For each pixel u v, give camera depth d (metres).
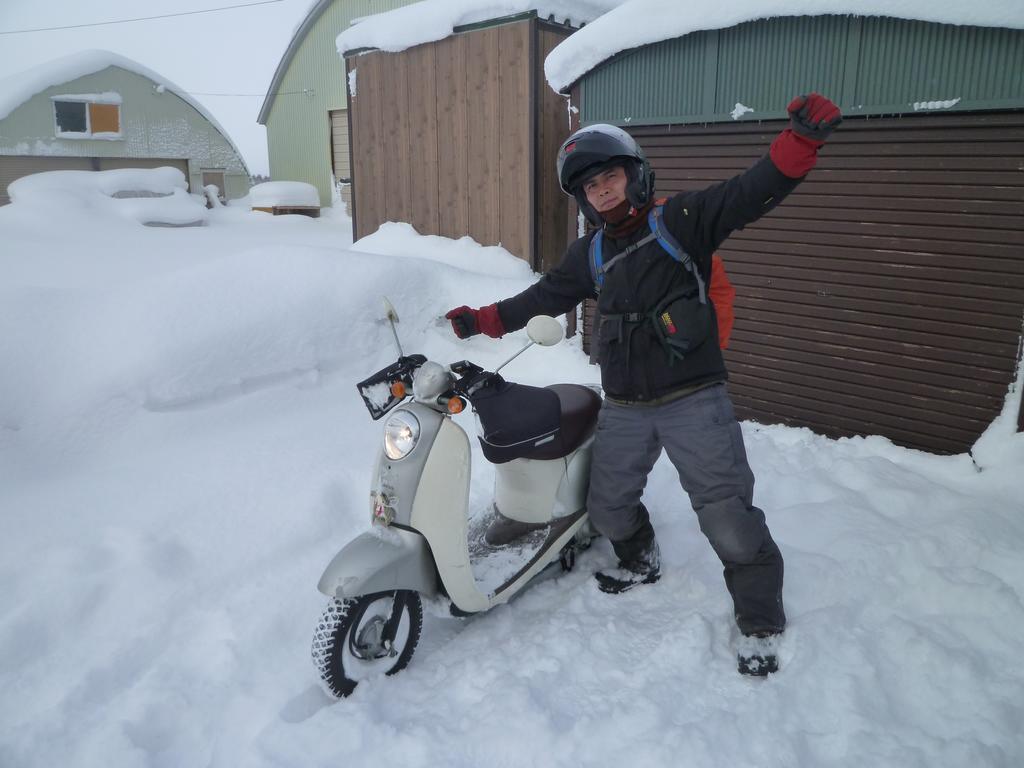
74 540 3.37
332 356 5.43
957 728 2.28
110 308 4.88
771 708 2.38
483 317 2.95
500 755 2.27
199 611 3.01
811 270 4.55
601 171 2.46
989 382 4.06
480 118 7.64
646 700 2.44
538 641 2.83
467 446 2.61
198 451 4.36
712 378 2.64
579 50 5.07
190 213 16.91
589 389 3.31
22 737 2.36
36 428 4.20
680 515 3.73
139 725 2.43
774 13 4.27
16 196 16.48
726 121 4.66
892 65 4.04
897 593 2.95
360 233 9.12
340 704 2.51
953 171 4.00
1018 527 3.35
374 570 2.44
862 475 3.90
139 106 23.00
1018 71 3.69
